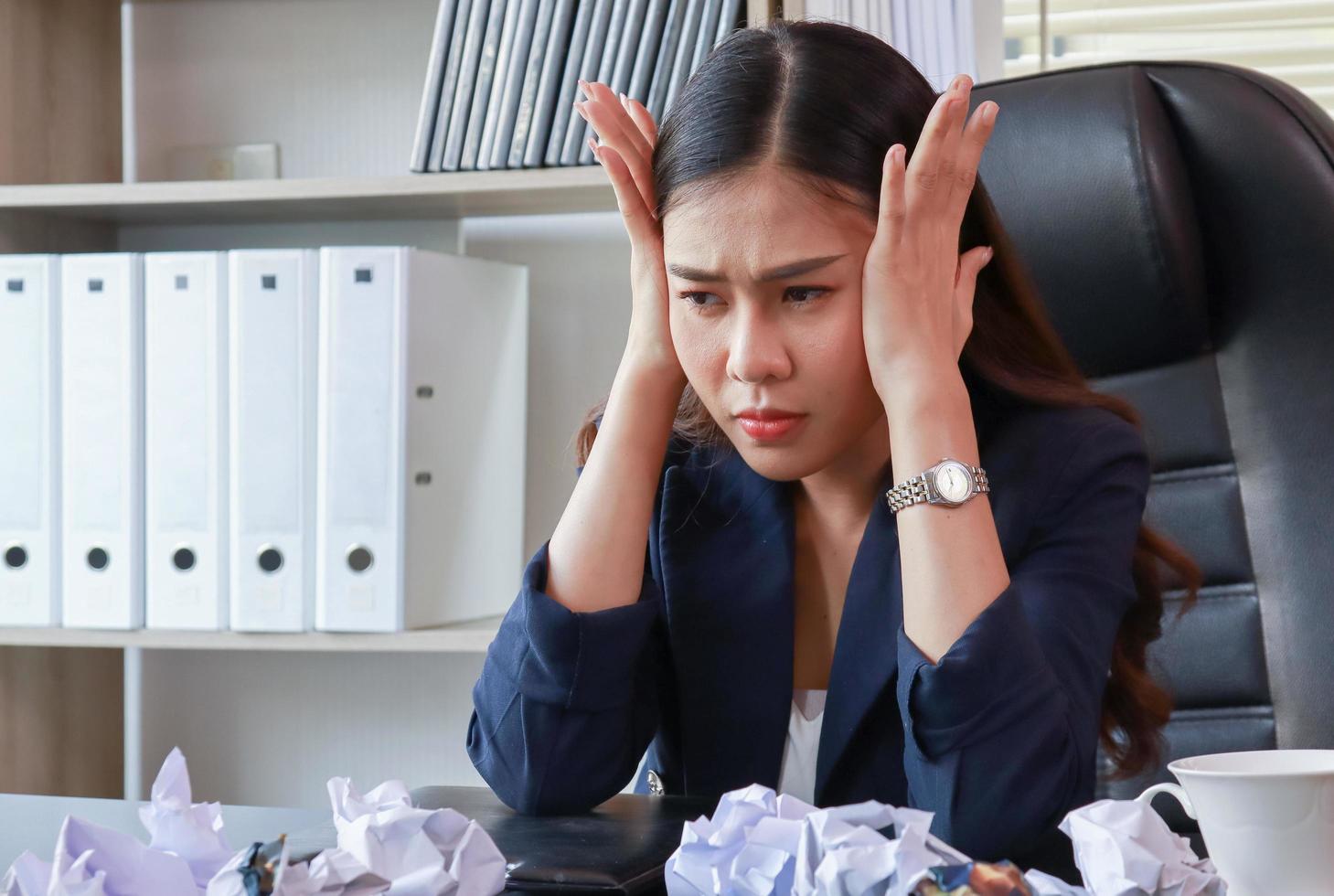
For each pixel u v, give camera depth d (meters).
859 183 0.82
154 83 2.11
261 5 2.08
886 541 0.93
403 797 0.54
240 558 1.68
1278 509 1.17
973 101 1.26
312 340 1.67
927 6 1.64
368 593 1.66
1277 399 1.17
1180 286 1.18
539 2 1.68
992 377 0.99
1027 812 0.75
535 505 2.03
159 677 2.13
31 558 1.74
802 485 1.01
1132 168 1.17
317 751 2.09
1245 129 1.17
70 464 1.74
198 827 0.49
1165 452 1.21
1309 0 1.88
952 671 0.75
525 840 0.69
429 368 1.69
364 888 0.46
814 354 0.82
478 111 1.72
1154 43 1.92
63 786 2.00
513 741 0.89
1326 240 1.15
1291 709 1.15
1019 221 1.22
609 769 0.89
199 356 1.70
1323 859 0.54
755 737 0.95
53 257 1.74
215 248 2.08
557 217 2.01
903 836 0.42
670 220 0.83
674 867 0.49
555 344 2.02
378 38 2.05
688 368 0.85
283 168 2.08
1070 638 0.86
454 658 2.07
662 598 1.00
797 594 1.01
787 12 1.62
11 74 1.90
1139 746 1.05
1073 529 0.93
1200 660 1.19
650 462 0.95
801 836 0.45
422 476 1.68
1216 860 0.56
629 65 1.66
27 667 1.94
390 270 1.65
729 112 0.82
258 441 1.68
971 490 0.81
